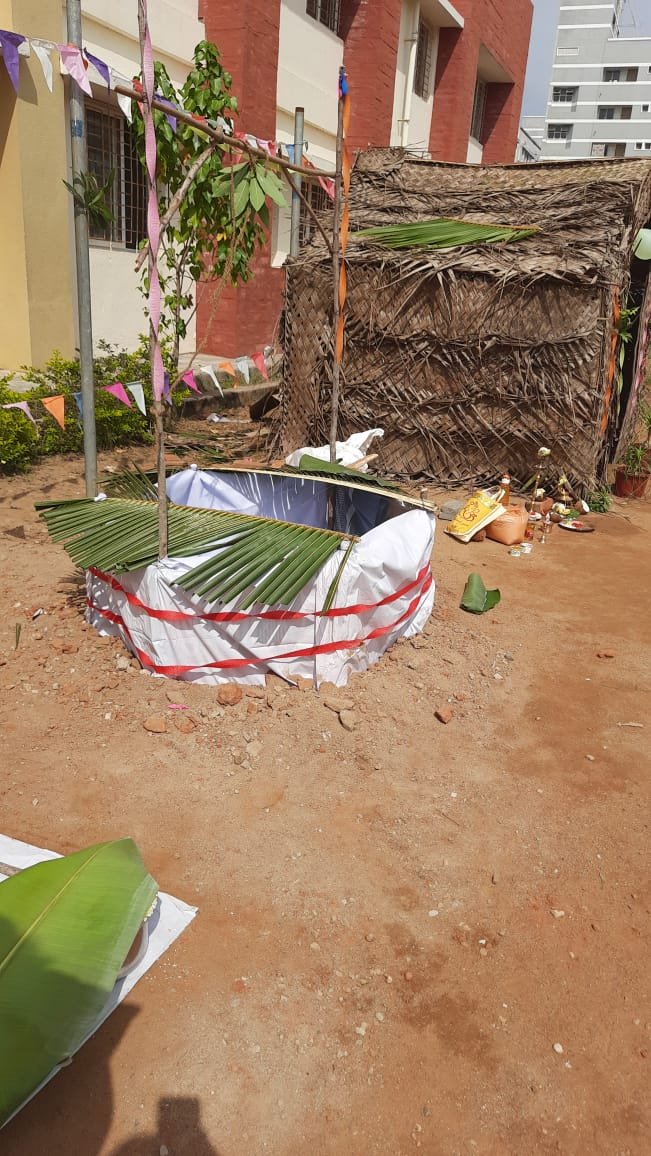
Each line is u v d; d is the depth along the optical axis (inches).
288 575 127.8
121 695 132.1
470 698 144.3
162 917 91.7
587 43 2253.9
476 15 663.1
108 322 378.6
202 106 223.3
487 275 262.7
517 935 94.8
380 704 137.0
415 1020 83.3
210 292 425.4
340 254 190.9
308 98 506.3
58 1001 67.6
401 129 613.6
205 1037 79.4
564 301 257.9
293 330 297.7
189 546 134.4
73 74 134.0
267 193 169.9
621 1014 86.0
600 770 127.9
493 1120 74.5
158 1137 70.8
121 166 369.7
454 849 107.4
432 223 227.5
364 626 141.2
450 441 283.4
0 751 118.0
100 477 254.5
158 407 123.5
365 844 106.5
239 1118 72.8
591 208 276.5
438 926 95.0
